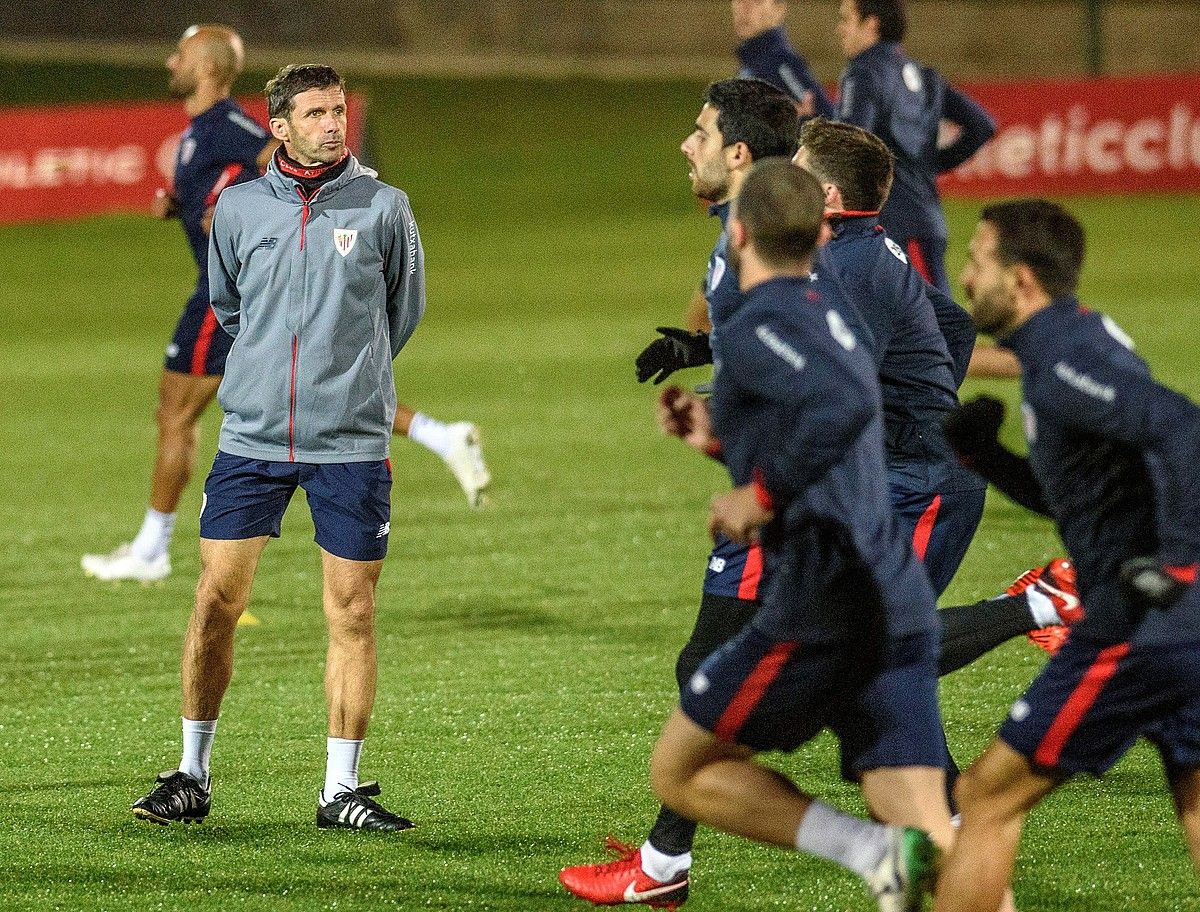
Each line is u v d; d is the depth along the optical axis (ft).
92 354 157.28
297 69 50.60
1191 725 37.55
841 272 47.70
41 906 46.11
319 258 50.65
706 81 321.73
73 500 103.35
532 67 333.01
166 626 76.69
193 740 52.65
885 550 38.40
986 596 77.46
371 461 51.90
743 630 40.24
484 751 58.70
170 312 180.14
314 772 57.11
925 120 87.61
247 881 47.75
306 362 50.88
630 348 149.79
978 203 231.91
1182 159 224.12
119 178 236.84
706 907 45.60
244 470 51.88
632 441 114.01
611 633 73.00
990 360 88.94
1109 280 171.32
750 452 38.34
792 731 39.60
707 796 39.81
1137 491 36.76
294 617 77.20
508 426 119.75
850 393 36.65
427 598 79.36
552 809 53.16
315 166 50.88
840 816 38.65
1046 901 45.37
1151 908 44.78
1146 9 341.41
